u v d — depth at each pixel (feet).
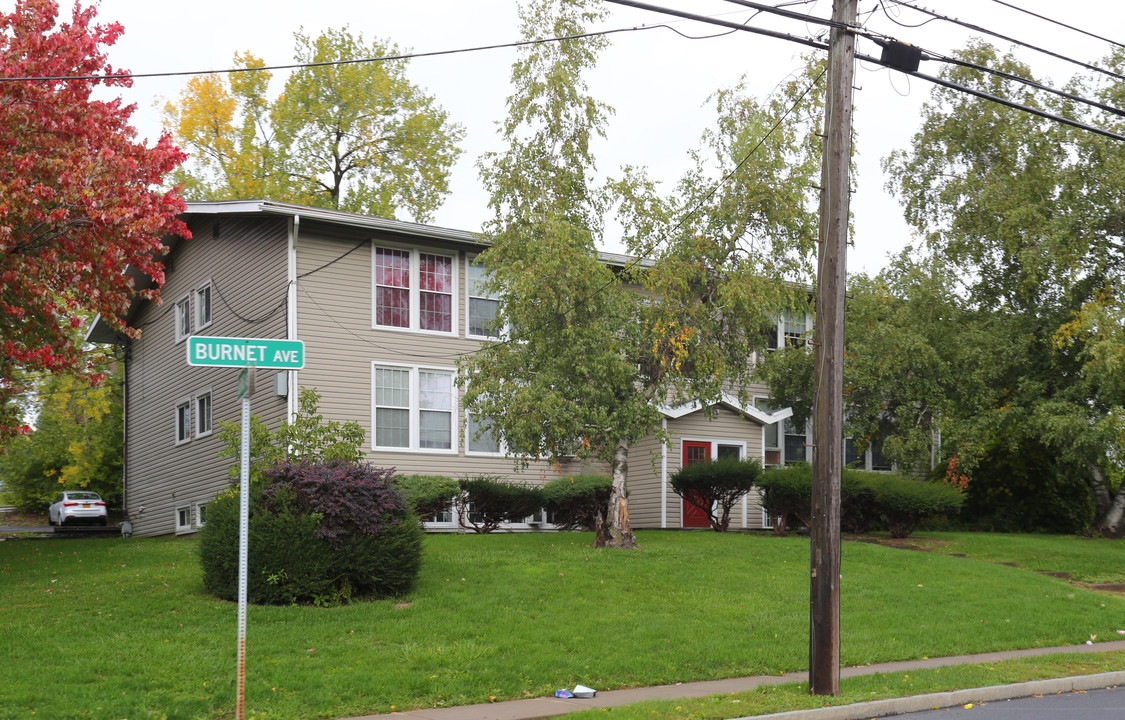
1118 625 53.83
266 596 45.50
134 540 76.64
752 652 41.88
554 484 82.38
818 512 36.65
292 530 45.68
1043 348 88.43
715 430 90.02
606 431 64.69
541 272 60.29
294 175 128.06
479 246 83.56
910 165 95.81
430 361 80.28
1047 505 97.45
